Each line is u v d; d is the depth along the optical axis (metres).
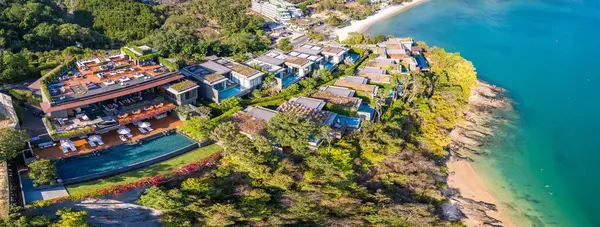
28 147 76.12
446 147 113.94
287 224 74.75
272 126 86.62
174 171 73.62
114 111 89.00
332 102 108.94
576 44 198.25
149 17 198.00
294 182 78.38
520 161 111.12
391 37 186.25
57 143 79.75
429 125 115.75
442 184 97.38
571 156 114.19
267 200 74.25
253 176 77.00
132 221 69.44
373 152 92.25
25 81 103.50
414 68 146.00
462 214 91.12
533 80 158.75
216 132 83.12
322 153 87.00
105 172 71.94
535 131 124.88
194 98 100.75
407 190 89.81
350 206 78.06
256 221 72.56
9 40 137.12
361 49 159.75
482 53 188.00
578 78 160.50
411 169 92.75
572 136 123.25
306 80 122.62
